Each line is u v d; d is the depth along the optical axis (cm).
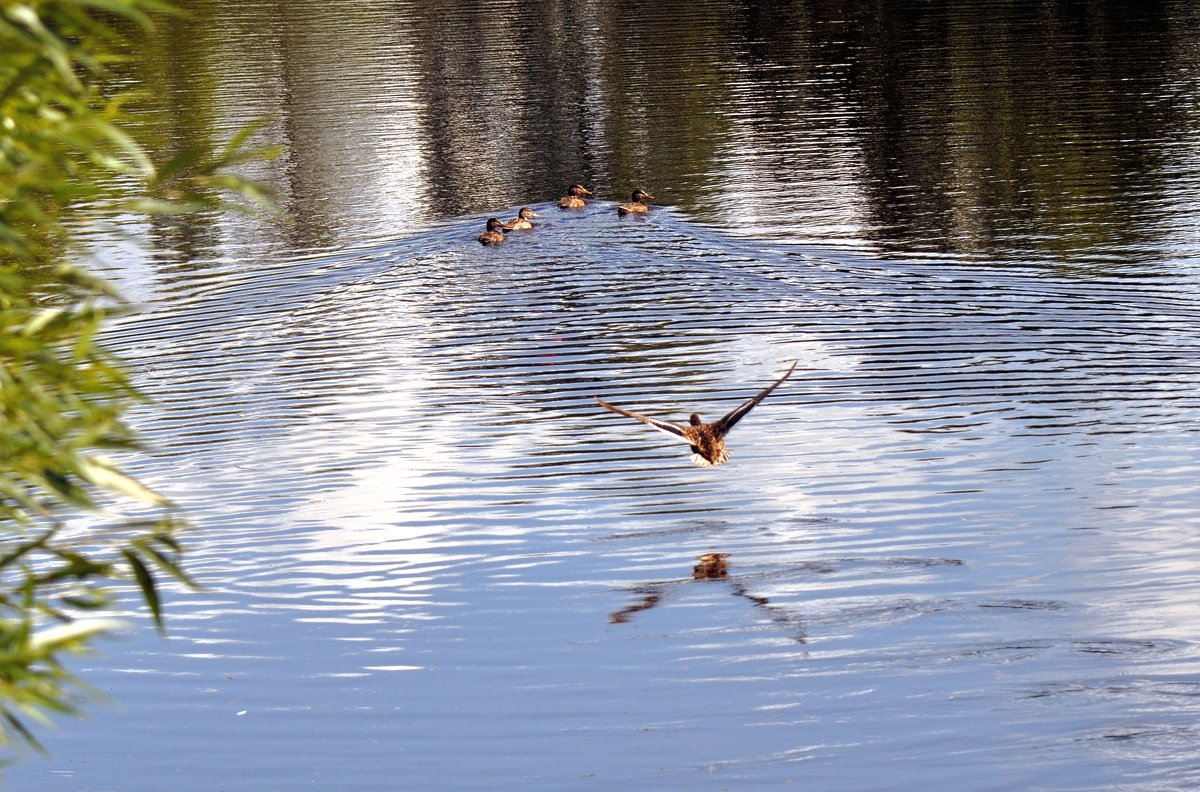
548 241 3441
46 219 643
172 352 2766
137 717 1549
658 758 1434
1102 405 2339
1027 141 4316
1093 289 2936
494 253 3356
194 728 1525
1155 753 1398
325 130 4819
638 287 3055
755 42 6272
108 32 618
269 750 1470
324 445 2300
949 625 1670
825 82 5341
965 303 2880
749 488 2083
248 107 5128
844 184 3903
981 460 2144
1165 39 5856
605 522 1994
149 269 3312
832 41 6219
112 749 1486
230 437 2345
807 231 3450
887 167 4081
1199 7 6575
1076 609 1695
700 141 4506
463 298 3030
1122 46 5772
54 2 599
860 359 2589
